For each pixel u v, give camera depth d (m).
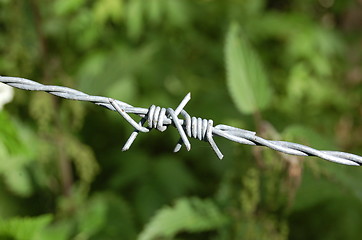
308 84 0.72
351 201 0.52
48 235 0.48
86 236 0.49
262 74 0.42
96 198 0.51
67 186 0.50
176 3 0.63
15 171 0.49
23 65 0.48
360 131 0.74
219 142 0.59
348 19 0.80
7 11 0.47
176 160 0.61
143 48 0.62
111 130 0.64
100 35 0.61
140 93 0.62
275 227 0.42
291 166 0.41
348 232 0.52
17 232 0.43
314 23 0.73
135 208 0.57
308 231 0.54
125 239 0.49
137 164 0.60
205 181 0.61
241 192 0.42
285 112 0.69
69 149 0.49
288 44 0.72
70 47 0.57
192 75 0.69
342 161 0.35
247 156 0.41
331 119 0.71
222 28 0.72
